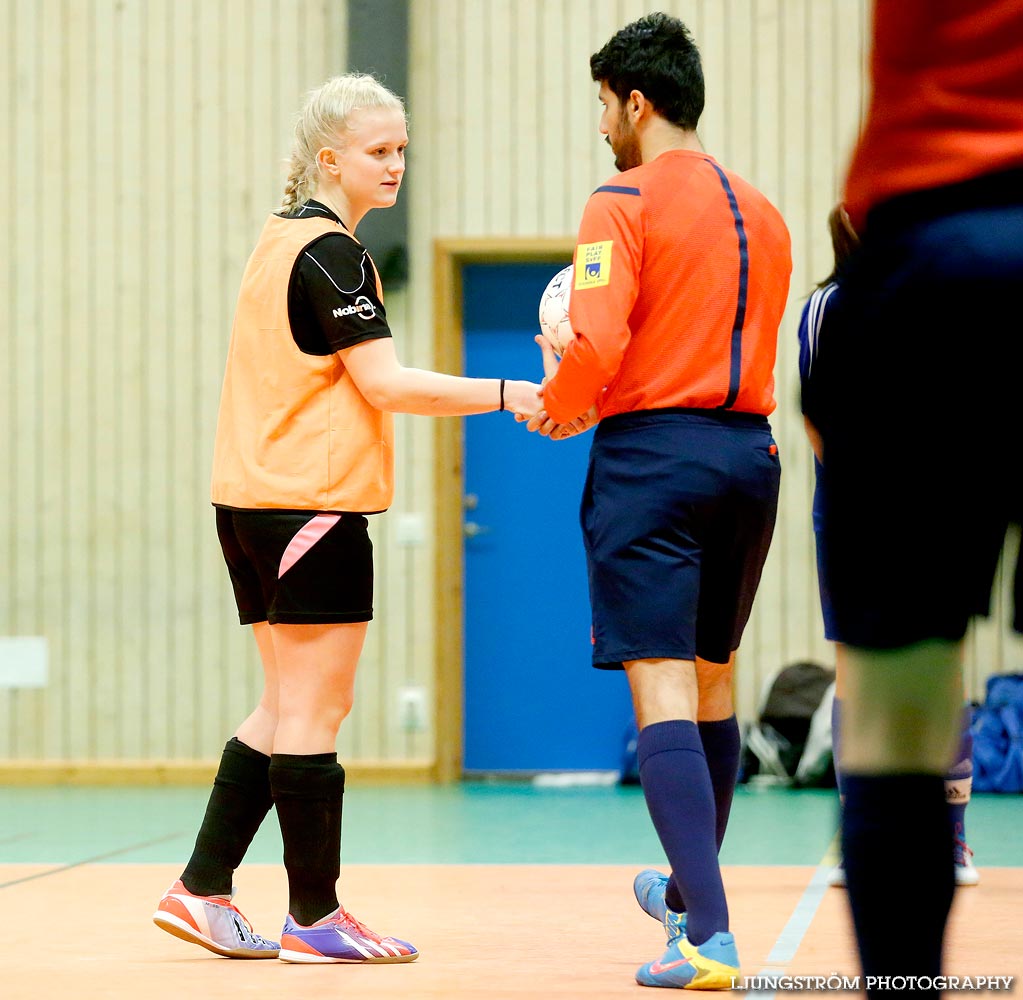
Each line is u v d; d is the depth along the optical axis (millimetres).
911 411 2609
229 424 6379
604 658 5340
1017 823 12391
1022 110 2723
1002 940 6312
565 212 17000
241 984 5410
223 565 17172
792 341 16719
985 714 15383
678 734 5227
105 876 9078
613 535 5359
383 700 16828
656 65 5676
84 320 17391
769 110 16828
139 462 17297
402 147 6641
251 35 17281
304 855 5996
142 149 17406
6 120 17547
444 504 16906
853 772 2746
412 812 13578
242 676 17047
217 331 17297
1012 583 3076
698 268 5438
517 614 17203
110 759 17094
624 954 6094
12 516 17359
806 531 16594
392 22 16797
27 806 14445
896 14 2807
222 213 17312
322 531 6070
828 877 8719
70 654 17203
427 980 5477
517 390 6074
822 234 16719
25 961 6016
